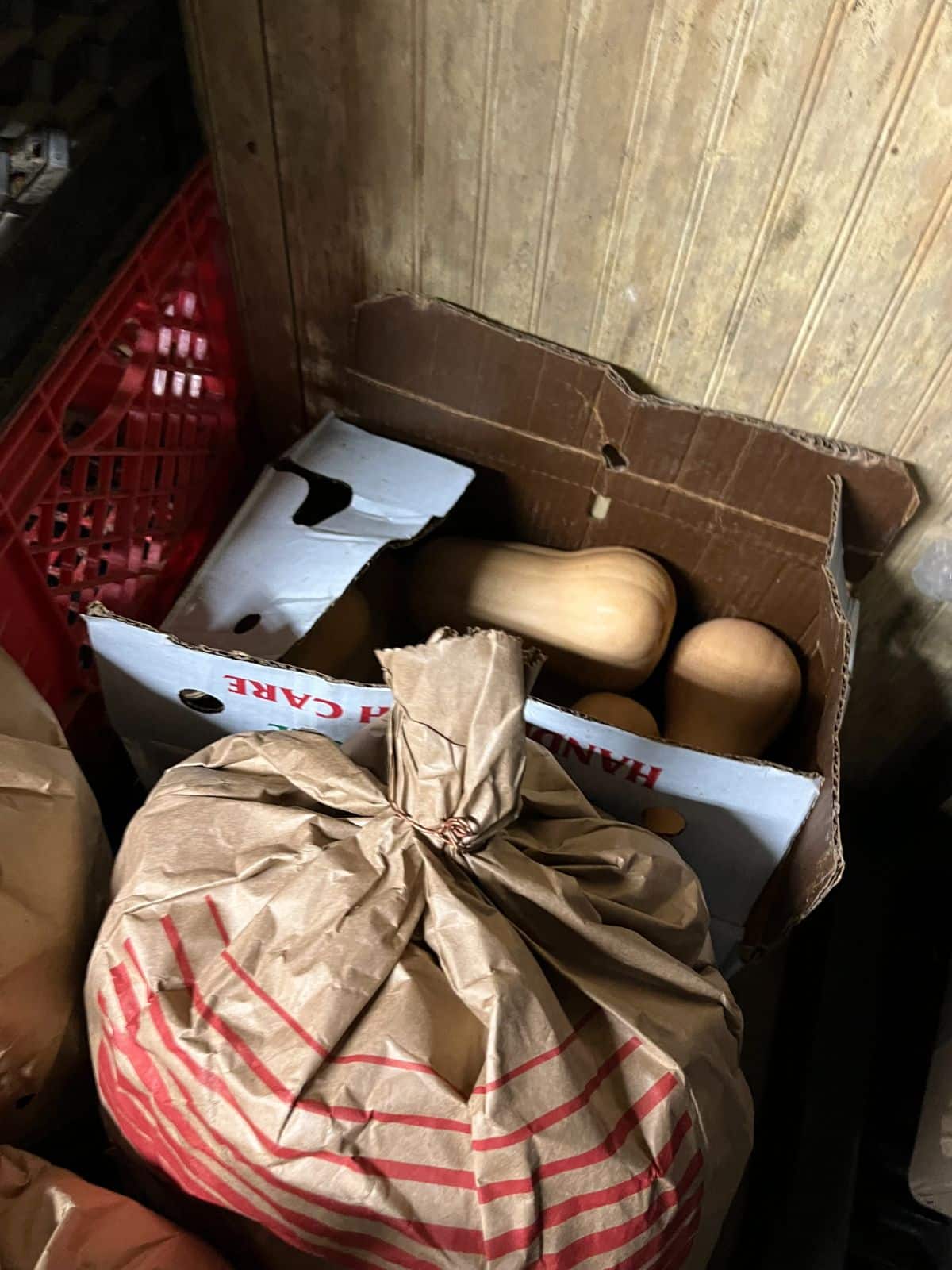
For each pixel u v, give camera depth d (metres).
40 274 0.70
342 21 0.73
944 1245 0.86
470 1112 0.54
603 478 0.97
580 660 1.00
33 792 0.65
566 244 0.81
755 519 0.93
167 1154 0.60
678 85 0.68
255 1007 0.58
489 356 0.91
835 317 0.78
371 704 0.76
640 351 0.87
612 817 0.86
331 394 1.06
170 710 0.84
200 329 0.95
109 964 0.62
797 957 1.12
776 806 0.77
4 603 0.72
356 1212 0.54
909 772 1.17
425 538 1.10
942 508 0.87
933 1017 0.96
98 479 0.82
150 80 0.77
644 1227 0.56
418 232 0.86
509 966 0.58
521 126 0.75
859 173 0.69
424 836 0.62
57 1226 0.55
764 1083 1.05
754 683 0.97
